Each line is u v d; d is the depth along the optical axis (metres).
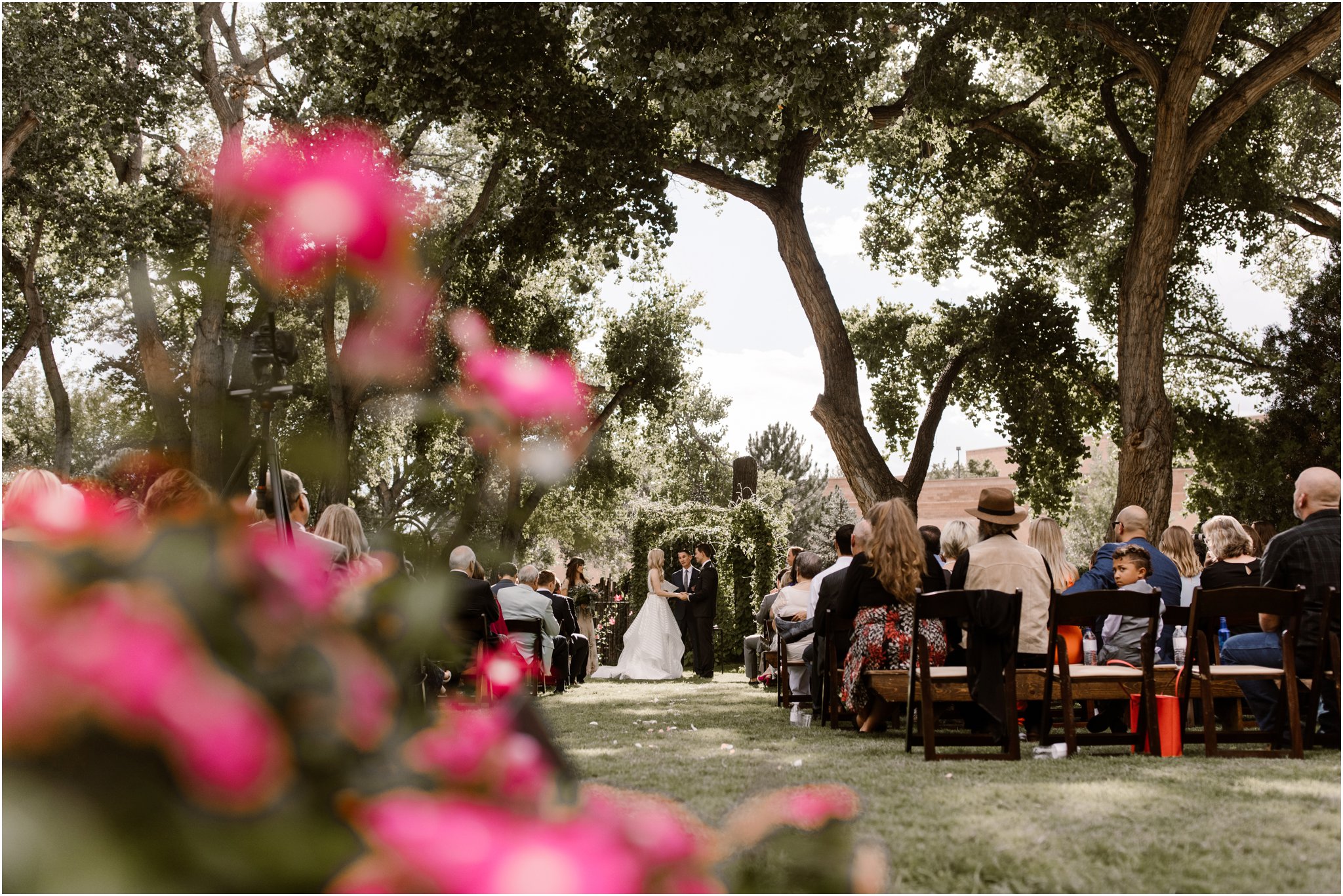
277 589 0.62
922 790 4.88
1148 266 17.52
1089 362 23.31
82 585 0.57
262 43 22.30
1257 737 6.40
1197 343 26.11
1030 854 3.51
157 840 0.53
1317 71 19.03
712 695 11.84
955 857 3.45
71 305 25.31
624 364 29.28
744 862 0.68
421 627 0.67
